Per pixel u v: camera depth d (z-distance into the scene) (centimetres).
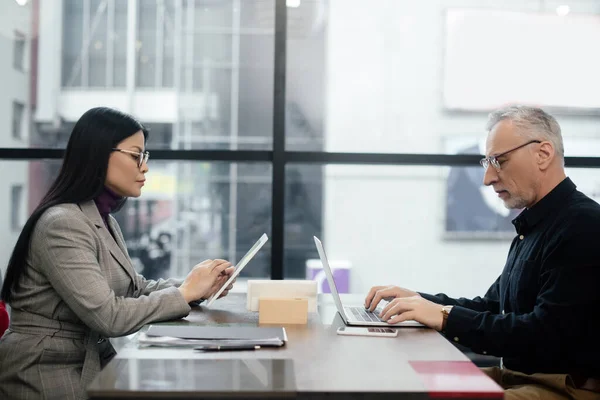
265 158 287
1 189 283
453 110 297
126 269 190
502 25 298
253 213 293
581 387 173
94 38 289
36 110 286
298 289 189
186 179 291
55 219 170
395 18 295
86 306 163
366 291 303
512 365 188
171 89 290
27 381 168
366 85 293
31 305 173
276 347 145
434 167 298
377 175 297
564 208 180
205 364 128
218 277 198
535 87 299
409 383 117
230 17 290
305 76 289
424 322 167
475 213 306
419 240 304
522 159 184
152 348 141
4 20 284
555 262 173
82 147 181
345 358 135
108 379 116
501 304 202
